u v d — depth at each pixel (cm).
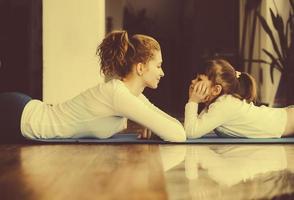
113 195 120
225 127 282
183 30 943
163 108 834
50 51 433
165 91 913
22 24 460
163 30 969
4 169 166
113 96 256
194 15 795
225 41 782
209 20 790
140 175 153
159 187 132
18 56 463
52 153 217
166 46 938
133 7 976
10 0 462
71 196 119
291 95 555
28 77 459
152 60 266
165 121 258
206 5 791
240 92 286
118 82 262
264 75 623
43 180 143
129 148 239
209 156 208
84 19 432
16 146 247
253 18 661
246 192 126
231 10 782
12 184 136
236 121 279
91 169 166
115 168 169
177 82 916
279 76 608
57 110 270
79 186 133
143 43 265
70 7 432
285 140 276
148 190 127
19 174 155
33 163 183
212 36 789
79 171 161
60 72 433
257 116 282
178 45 934
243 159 198
